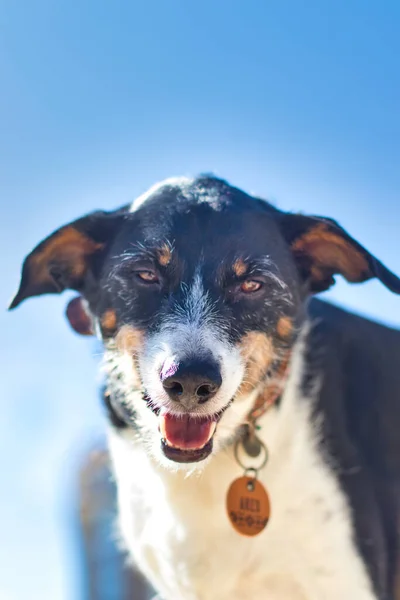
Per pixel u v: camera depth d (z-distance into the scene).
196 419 0.83
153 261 0.86
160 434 0.84
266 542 0.88
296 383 0.90
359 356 0.96
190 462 0.83
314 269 0.94
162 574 0.92
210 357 0.82
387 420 0.94
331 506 0.88
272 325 0.87
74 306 0.96
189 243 0.86
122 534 0.98
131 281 0.86
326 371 0.93
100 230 0.90
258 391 0.87
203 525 0.88
